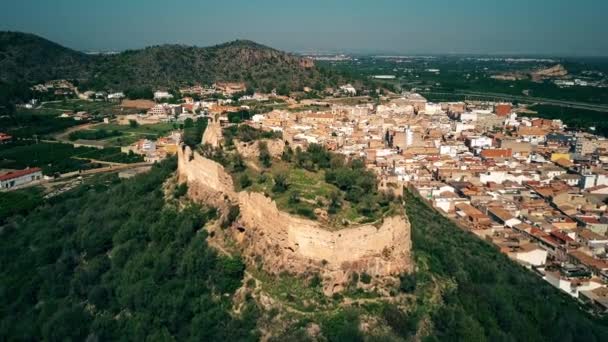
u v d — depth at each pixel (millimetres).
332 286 91938
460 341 92312
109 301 115438
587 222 176500
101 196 174750
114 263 124625
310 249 93875
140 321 103312
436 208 190750
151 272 113125
